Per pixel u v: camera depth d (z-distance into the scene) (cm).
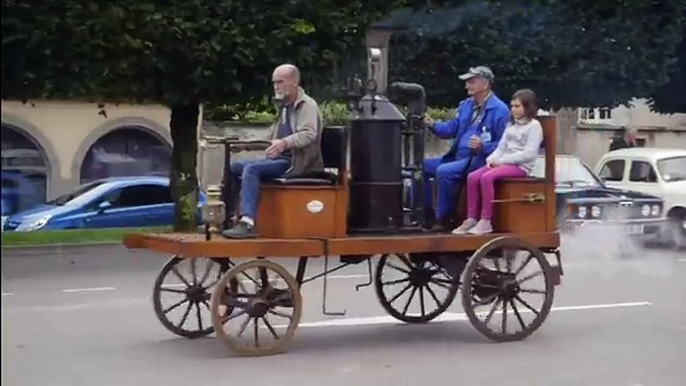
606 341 1110
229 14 1889
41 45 1741
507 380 930
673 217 2038
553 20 2155
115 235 2159
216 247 975
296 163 1016
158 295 1101
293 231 1005
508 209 1098
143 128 2989
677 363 1003
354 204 1059
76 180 2792
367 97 1077
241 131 2280
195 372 952
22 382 906
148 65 1884
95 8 1794
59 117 2728
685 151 2183
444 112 2092
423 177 1100
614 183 2184
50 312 1296
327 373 952
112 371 956
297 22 1903
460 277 1117
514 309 1107
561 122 2444
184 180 2150
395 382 919
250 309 1008
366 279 1577
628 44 2212
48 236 2117
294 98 1019
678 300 1396
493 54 2119
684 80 2358
